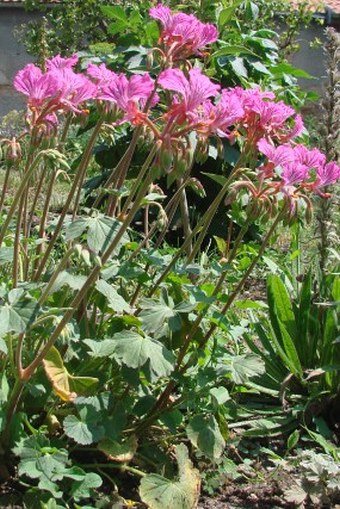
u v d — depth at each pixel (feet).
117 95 2.83
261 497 3.38
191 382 3.32
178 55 3.05
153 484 3.10
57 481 3.08
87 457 3.31
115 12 6.18
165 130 2.84
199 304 3.27
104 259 2.90
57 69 2.97
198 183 3.36
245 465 3.56
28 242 3.45
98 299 3.32
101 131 3.21
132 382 3.14
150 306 3.18
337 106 4.22
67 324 3.07
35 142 2.88
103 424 3.10
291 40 11.49
